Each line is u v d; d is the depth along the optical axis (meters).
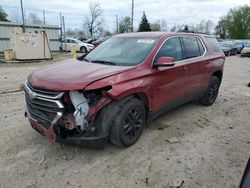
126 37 5.11
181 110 6.01
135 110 4.00
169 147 4.15
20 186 3.15
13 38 17.30
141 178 3.34
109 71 3.79
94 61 4.54
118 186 3.18
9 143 4.14
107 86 3.51
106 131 3.63
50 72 3.88
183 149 4.11
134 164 3.65
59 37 27.30
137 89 3.88
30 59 17.83
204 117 5.60
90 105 3.49
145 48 4.51
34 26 24.19
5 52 17.53
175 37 5.05
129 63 4.23
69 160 3.71
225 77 11.72
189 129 4.90
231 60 21.38
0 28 21.86
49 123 3.49
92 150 3.97
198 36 5.89
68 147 4.05
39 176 3.34
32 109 3.75
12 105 6.14
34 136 4.40
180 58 5.03
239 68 15.41
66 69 3.98
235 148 4.20
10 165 3.56
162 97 4.54
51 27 25.61
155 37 4.77
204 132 4.80
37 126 3.69
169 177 3.38
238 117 5.72
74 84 3.38
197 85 5.61
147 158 3.80
